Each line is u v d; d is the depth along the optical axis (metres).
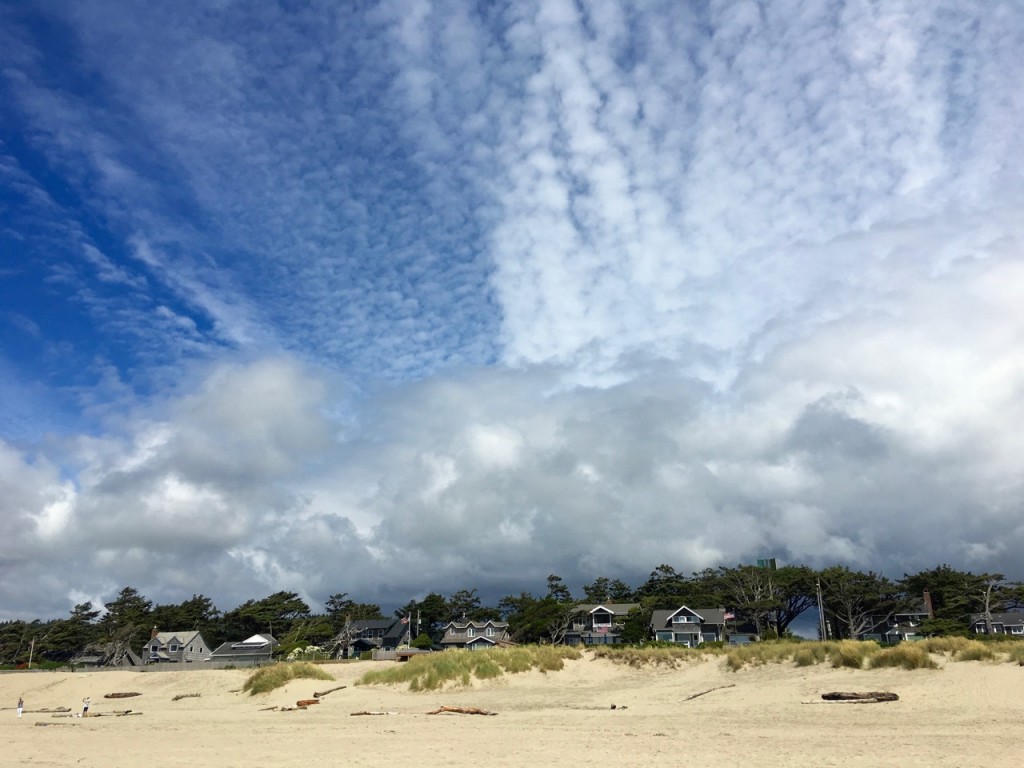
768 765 11.35
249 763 12.63
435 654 39.28
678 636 75.06
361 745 15.54
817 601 75.19
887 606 76.31
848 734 15.95
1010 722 17.39
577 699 28.72
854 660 27.64
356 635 97.19
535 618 86.38
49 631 103.06
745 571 80.69
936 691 22.44
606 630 83.12
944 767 10.89
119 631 95.31
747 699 25.00
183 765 12.55
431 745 15.28
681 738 15.83
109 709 38.31
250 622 104.56
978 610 80.06
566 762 12.12
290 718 24.91
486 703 28.44
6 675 60.53
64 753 15.02
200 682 50.81
